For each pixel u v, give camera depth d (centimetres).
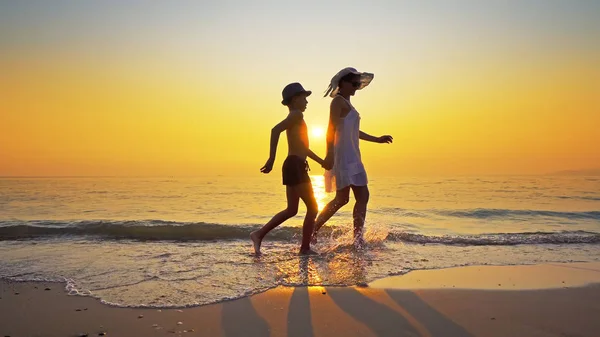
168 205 1310
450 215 1007
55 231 614
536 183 3161
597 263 430
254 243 469
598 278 370
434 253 473
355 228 504
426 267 406
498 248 505
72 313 277
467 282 354
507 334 239
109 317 269
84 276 372
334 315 272
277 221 470
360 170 499
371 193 1919
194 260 435
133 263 423
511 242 539
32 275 376
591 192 1941
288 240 561
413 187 2536
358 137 510
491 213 1045
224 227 613
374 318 267
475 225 838
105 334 240
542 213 1045
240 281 352
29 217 980
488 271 393
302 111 469
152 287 336
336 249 491
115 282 352
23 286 342
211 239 574
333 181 515
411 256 455
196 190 2291
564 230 755
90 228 620
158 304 294
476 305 293
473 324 255
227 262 425
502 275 378
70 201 1473
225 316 271
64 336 238
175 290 328
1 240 567
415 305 292
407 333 241
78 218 956
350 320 263
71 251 489
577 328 248
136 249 499
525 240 550
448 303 297
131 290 328
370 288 334
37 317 269
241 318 267
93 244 537
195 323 258
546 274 383
